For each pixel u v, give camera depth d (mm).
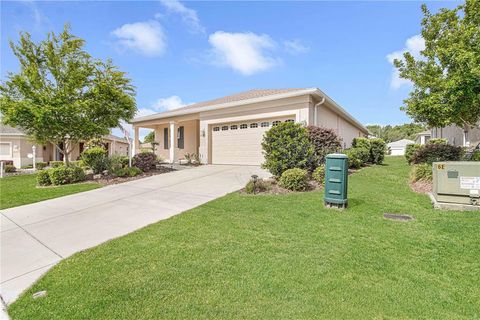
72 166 11055
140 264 3383
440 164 5484
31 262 3680
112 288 2857
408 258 3410
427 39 8195
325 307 2480
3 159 21062
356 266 3229
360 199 6227
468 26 7156
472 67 6176
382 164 14914
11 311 2562
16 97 9648
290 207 5738
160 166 13922
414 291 2727
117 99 10570
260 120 12672
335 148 9547
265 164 8398
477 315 2377
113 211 6113
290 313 2400
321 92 11078
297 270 3148
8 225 5387
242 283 2893
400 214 5156
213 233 4383
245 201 6371
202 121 14828
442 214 4996
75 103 9453
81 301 2652
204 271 3166
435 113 7465
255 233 4336
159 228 4715
